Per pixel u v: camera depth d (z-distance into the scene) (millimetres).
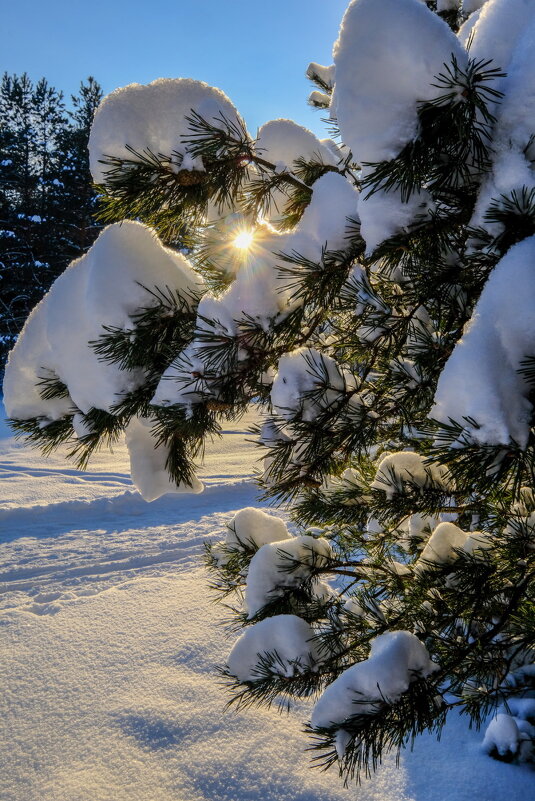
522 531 1995
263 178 1862
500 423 1022
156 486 1882
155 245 1776
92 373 1704
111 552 6391
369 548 2688
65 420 1875
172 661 4012
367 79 1318
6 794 2811
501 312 1111
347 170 2084
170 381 1592
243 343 1608
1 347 24906
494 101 1305
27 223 27969
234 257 1766
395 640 1652
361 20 1312
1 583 5609
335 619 2133
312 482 1841
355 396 1852
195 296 1769
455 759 2879
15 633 4551
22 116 31844
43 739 3217
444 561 2236
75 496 8750
